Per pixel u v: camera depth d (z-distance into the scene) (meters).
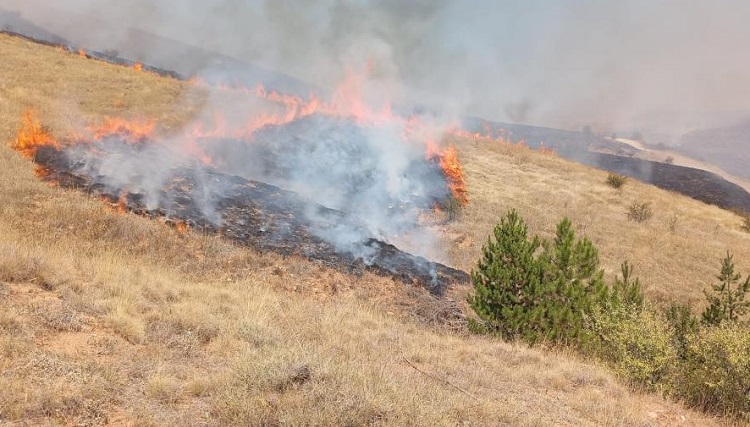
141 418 4.60
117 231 13.62
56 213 13.81
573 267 12.24
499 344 10.60
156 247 13.38
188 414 4.79
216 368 6.21
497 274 12.14
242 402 4.94
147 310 8.14
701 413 8.55
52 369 5.25
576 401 7.61
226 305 9.34
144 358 6.16
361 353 7.98
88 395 4.85
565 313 11.43
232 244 14.75
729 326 10.45
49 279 8.29
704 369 9.05
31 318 6.54
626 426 6.94
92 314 7.33
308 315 9.96
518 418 6.13
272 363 5.84
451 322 12.71
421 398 5.81
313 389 5.31
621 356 10.10
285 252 15.04
